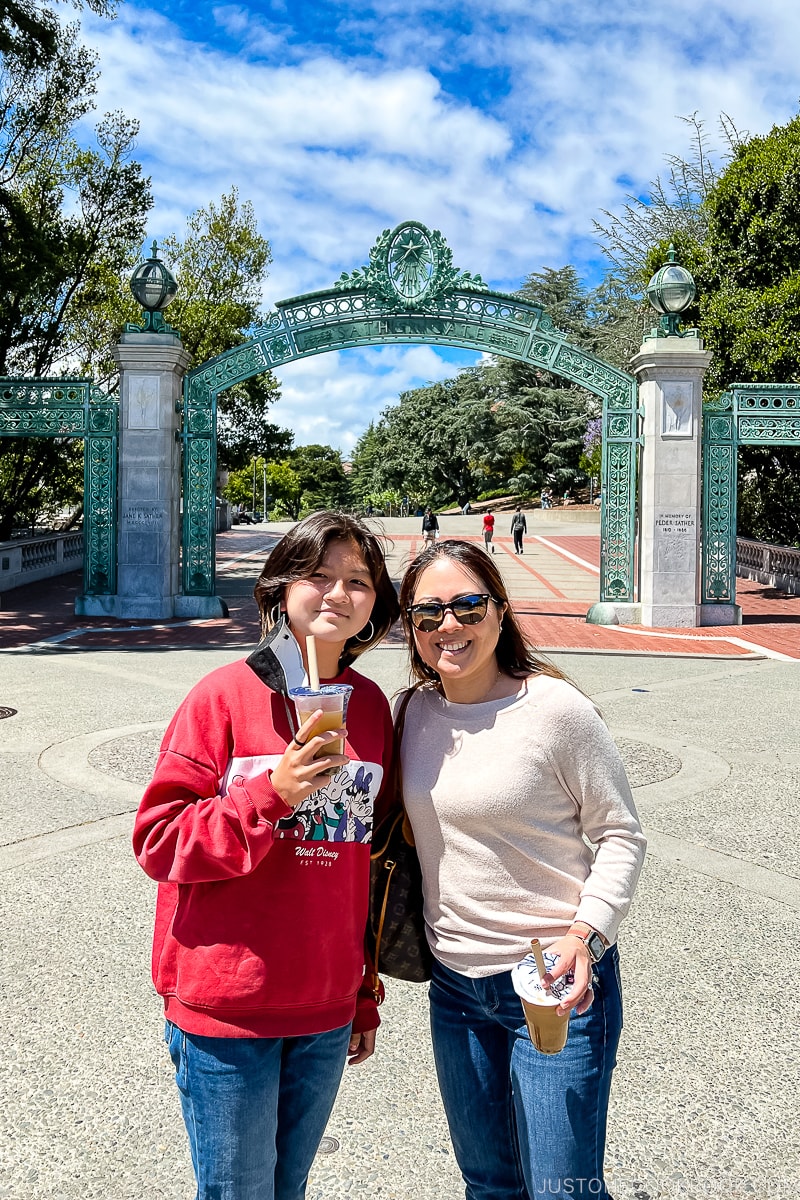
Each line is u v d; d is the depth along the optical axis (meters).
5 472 24.89
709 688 11.03
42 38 18.05
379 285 17.41
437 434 72.38
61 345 24.70
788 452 22.19
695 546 17.03
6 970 4.09
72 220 24.23
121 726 8.52
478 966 2.08
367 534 2.06
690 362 16.73
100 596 17.80
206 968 1.86
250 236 29.64
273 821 1.78
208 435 17.89
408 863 2.24
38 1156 2.89
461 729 2.14
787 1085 3.30
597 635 15.84
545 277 60.88
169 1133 3.01
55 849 5.54
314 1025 1.92
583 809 2.11
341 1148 2.97
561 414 61.91
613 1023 2.02
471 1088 2.14
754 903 4.91
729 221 22.48
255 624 16.91
